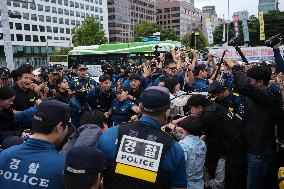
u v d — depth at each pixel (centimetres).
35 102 495
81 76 741
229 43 472
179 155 221
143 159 217
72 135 281
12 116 385
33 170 204
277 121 383
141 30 7938
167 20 15112
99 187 187
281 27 5294
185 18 15425
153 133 223
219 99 429
